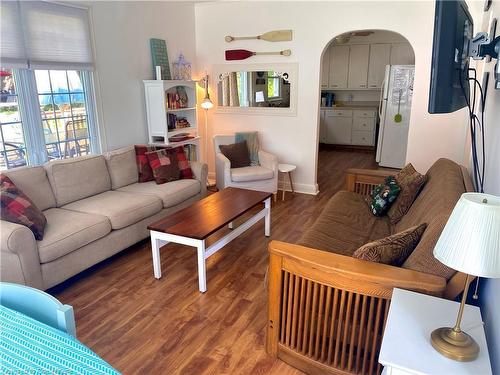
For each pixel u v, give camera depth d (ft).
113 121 13.50
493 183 5.97
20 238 7.70
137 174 13.03
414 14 13.71
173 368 6.59
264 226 13.10
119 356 6.87
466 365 3.79
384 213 9.86
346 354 6.12
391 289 5.28
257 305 8.46
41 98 11.16
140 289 9.10
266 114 17.11
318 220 9.25
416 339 4.15
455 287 5.19
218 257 10.78
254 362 6.73
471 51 5.68
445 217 5.54
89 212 10.08
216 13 16.92
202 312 8.20
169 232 8.83
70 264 8.88
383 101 21.18
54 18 10.97
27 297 4.09
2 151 10.32
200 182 13.65
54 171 10.51
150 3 14.64
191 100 16.55
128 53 13.84
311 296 6.07
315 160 16.72
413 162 14.99
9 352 3.34
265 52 16.39
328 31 15.14
